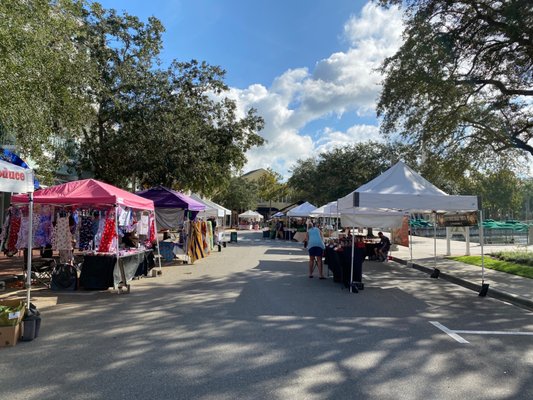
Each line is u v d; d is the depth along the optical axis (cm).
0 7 684
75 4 964
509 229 3381
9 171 630
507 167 1927
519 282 1220
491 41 1440
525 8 1214
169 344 612
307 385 463
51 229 1148
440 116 1633
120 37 1895
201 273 1438
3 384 460
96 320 758
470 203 1134
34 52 762
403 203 1120
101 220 1098
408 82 1530
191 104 2327
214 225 2608
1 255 1706
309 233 1354
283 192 8500
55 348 590
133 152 1947
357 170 4247
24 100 756
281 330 695
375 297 1022
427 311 875
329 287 1160
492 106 1600
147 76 1928
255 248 2688
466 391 455
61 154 1255
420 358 564
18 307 624
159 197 1839
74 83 1070
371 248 1984
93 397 427
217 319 768
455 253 2266
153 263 1392
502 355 585
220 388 452
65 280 1048
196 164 2194
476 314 855
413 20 1482
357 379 484
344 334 678
